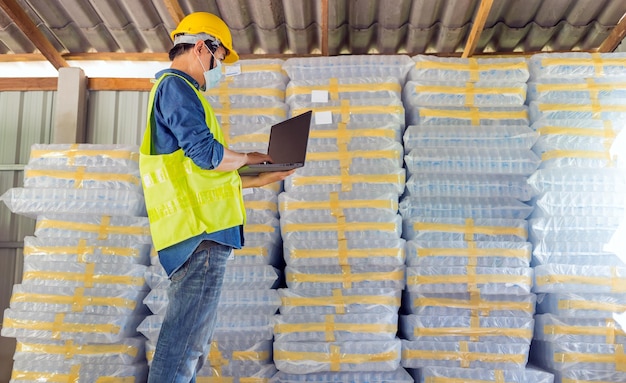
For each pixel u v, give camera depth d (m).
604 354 3.62
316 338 3.72
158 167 2.40
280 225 3.97
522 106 4.01
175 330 2.30
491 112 3.99
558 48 5.83
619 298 3.68
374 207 3.81
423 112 3.98
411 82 4.01
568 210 3.74
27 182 4.05
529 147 3.88
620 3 4.93
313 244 3.81
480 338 3.74
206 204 2.39
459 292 3.79
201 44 2.59
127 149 4.10
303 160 2.58
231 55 2.86
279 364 3.72
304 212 3.84
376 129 3.91
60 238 4.00
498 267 3.75
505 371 3.66
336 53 6.15
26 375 3.81
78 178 4.04
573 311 3.66
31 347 3.85
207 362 3.77
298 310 3.78
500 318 3.74
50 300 3.88
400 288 3.84
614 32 5.20
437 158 3.85
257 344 3.79
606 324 3.67
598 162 3.80
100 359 3.80
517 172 3.83
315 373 3.74
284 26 5.60
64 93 5.82
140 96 6.06
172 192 2.38
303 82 4.03
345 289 3.80
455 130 3.91
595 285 3.66
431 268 3.78
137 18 5.45
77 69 5.87
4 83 6.12
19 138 6.09
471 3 5.05
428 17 5.29
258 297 3.79
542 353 3.88
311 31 5.69
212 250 2.39
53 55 5.74
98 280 3.90
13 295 3.91
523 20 5.42
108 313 3.85
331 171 3.88
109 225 4.01
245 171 2.57
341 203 3.83
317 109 3.97
